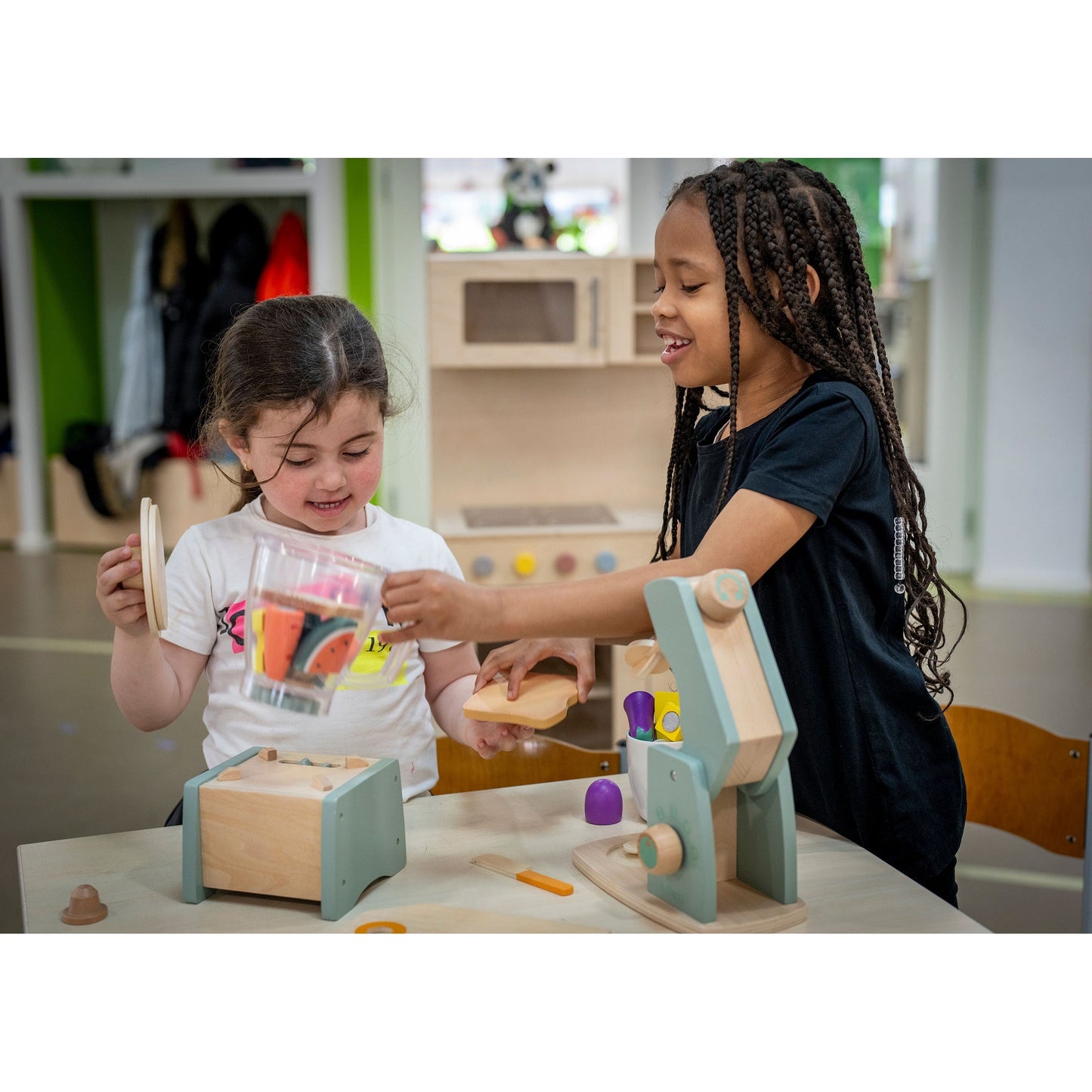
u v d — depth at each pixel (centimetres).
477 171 514
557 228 518
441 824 105
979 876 215
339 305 109
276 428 102
